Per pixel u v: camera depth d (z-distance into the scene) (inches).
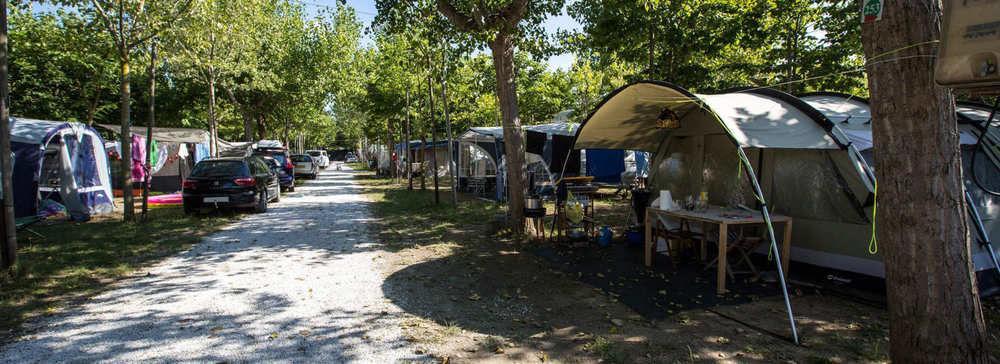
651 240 279.3
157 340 164.6
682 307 198.2
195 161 800.3
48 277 239.8
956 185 117.3
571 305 202.2
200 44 499.2
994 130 234.8
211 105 672.4
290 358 151.3
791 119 215.0
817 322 179.9
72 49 447.2
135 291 219.8
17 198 377.4
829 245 242.7
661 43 428.5
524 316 189.5
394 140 1206.3
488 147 656.4
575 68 826.8
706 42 415.8
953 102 116.0
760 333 170.1
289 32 916.6
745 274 244.5
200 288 224.7
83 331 171.9
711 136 302.8
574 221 322.3
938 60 98.2
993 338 164.1
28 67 729.6
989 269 210.1
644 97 250.8
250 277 244.2
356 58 975.0
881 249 127.8
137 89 924.0
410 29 382.6
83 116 853.8
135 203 583.5
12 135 378.0
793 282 224.8
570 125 606.2
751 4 426.6
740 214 238.4
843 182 231.8
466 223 416.5
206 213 490.6
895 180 119.9
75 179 435.8
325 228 396.5
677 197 325.1
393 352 155.6
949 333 117.6
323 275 248.7
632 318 186.5
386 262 277.0
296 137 2182.6
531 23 385.4
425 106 794.2
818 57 436.8
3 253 234.5
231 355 153.1
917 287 119.5
